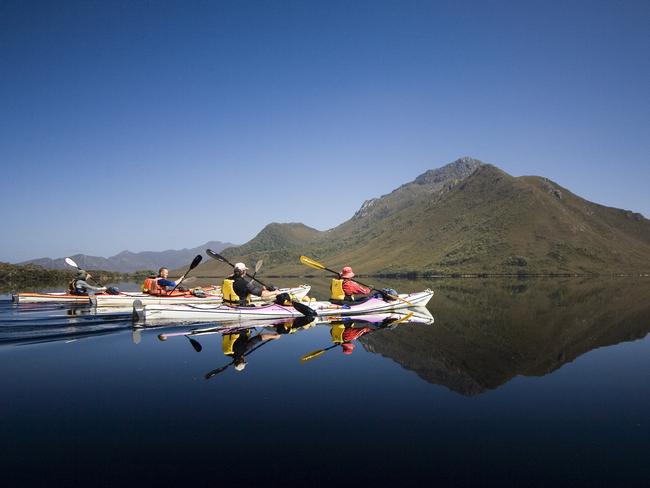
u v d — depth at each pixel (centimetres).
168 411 499
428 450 405
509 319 1445
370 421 476
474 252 15388
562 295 2939
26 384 602
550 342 983
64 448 403
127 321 1239
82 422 465
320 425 463
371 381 630
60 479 345
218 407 514
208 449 404
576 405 532
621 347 923
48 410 500
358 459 387
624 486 342
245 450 402
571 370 712
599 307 1916
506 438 436
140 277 8175
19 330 1073
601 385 621
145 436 430
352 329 1128
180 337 980
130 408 508
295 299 1531
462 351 865
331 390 583
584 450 407
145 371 671
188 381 619
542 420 484
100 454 391
